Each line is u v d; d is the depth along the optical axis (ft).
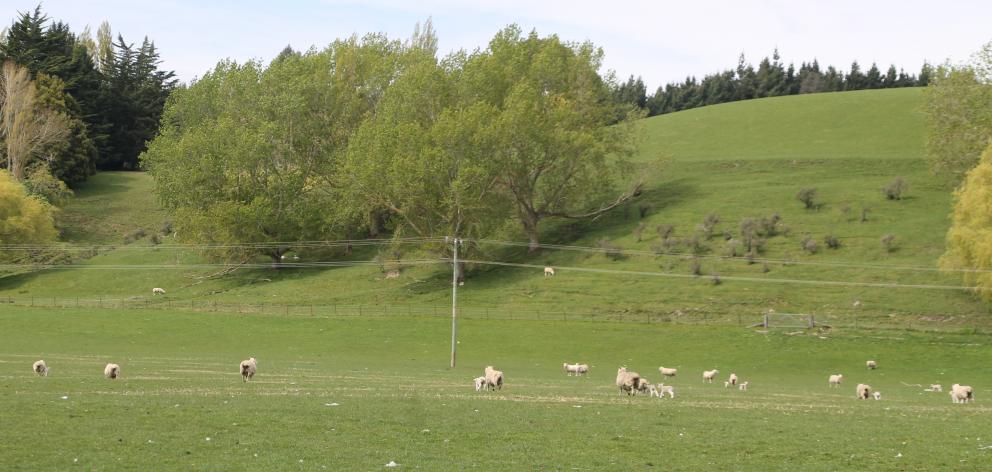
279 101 458.91
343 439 96.89
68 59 625.00
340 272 434.30
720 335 291.17
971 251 294.46
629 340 289.53
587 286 374.43
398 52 500.33
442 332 303.27
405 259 437.58
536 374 212.84
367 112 473.67
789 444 101.60
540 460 89.86
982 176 306.14
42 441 89.97
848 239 393.29
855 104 646.33
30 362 193.36
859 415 131.23
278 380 163.73
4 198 437.99
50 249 450.30
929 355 260.21
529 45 461.37
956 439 107.45
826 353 265.95
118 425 99.96
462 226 404.16
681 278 373.20
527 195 431.84
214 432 98.07
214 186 445.37
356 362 240.12
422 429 104.47
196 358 233.35
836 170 500.33
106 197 577.43
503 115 392.68
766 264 377.71
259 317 327.88
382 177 391.86
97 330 299.79
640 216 461.37
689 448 98.02
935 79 386.11
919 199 433.48
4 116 543.80
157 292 409.28
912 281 342.64
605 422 114.01
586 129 437.58
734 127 637.30
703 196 479.00
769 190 473.67
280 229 437.99
